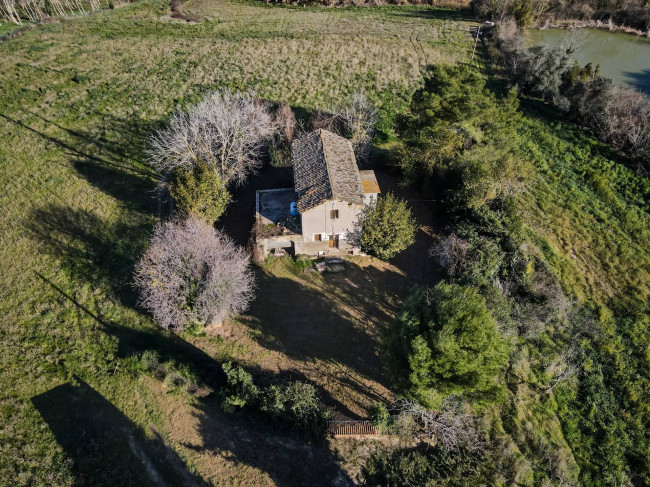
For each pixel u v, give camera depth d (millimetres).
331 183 35219
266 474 26844
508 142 41125
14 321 35219
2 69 62562
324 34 74438
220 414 29266
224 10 88250
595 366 34344
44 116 54906
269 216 39500
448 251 35500
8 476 27000
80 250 40125
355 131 45344
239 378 28594
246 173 43844
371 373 31484
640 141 50875
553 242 42312
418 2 92562
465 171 38094
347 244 38219
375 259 38812
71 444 28594
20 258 39625
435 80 40906
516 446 28781
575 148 53438
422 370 25016
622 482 28656
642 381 33406
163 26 78438
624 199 47562
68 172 47469
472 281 33062
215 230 37000
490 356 25078
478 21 83375
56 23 78000
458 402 28812
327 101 56812
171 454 27953
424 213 42469
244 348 32875
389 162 45438
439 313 25344
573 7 82750
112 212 43281
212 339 33438
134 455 27984
